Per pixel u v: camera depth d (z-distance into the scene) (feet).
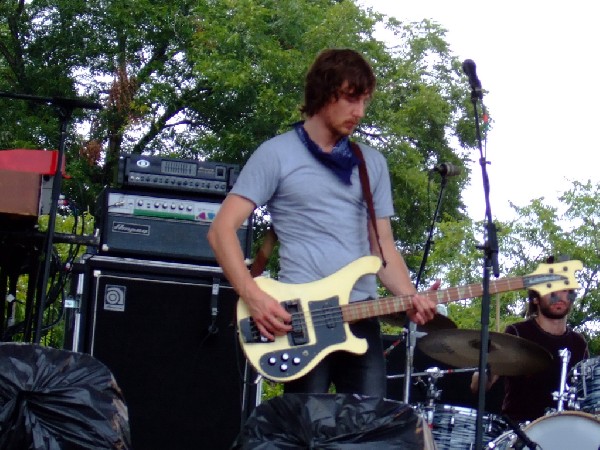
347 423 10.76
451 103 57.11
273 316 12.78
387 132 52.03
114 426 10.86
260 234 46.52
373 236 13.67
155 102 61.57
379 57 55.57
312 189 13.08
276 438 10.74
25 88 61.77
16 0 63.41
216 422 16.57
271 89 52.16
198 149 59.52
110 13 62.18
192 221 17.19
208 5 60.23
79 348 16.38
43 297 15.37
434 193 52.47
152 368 16.51
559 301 19.93
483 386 13.74
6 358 10.96
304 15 57.26
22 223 17.38
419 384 20.20
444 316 16.28
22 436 10.68
